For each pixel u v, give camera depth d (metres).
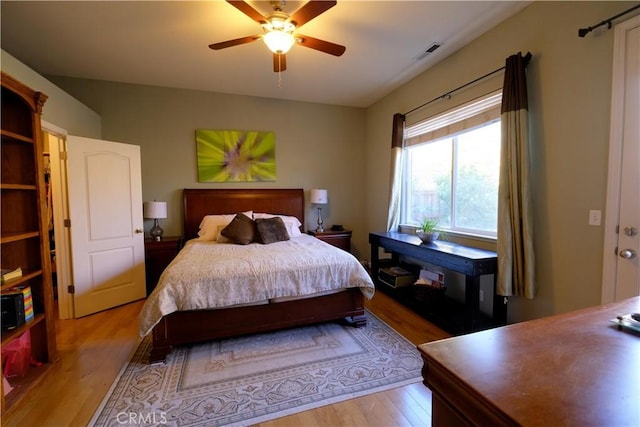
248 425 1.60
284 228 3.77
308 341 2.52
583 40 2.02
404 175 4.19
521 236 2.36
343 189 5.04
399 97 4.12
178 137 4.15
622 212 1.85
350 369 2.11
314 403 1.77
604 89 1.92
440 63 3.34
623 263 1.85
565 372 0.74
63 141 3.00
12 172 2.05
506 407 0.62
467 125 2.99
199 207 4.20
